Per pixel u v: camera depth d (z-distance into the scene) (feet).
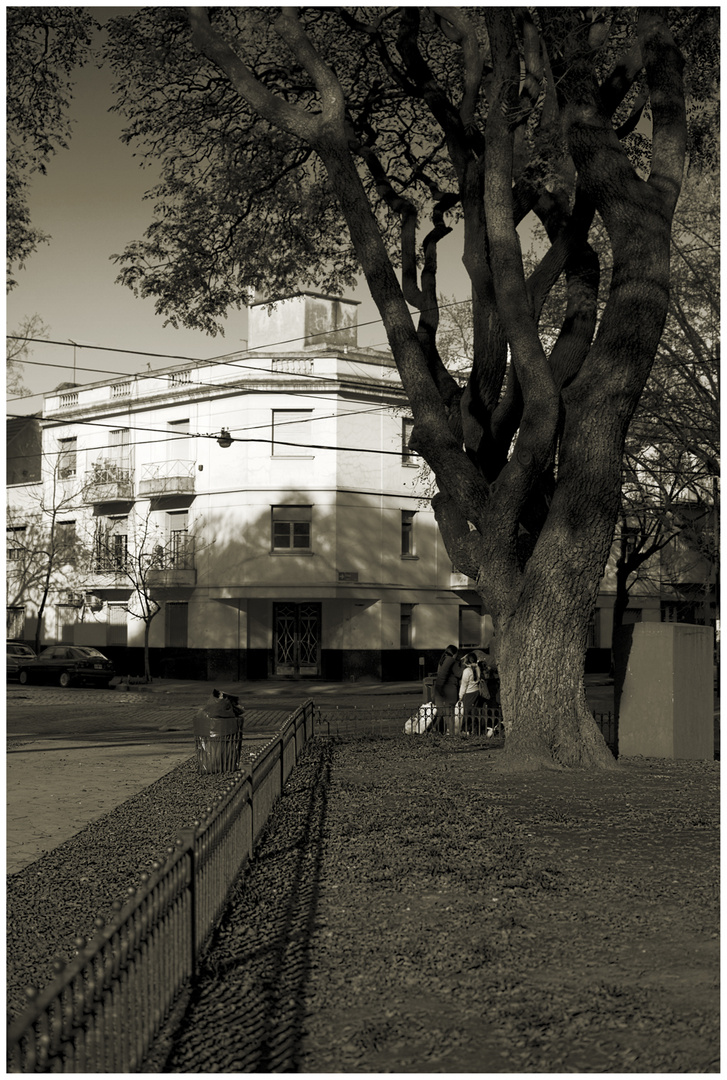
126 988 13.47
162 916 15.60
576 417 43.27
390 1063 13.97
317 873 25.14
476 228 48.93
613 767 42.42
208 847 19.70
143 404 140.67
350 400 129.29
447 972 17.58
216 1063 14.17
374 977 17.52
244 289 64.39
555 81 45.60
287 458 127.95
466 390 50.65
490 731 55.72
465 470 45.42
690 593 127.85
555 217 50.16
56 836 32.27
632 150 58.13
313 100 58.65
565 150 46.29
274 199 61.98
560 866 25.21
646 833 29.30
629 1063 13.60
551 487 48.62
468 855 26.43
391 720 68.95
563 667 42.96
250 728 69.72
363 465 130.31
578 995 16.21
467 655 59.93
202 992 17.12
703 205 64.44
